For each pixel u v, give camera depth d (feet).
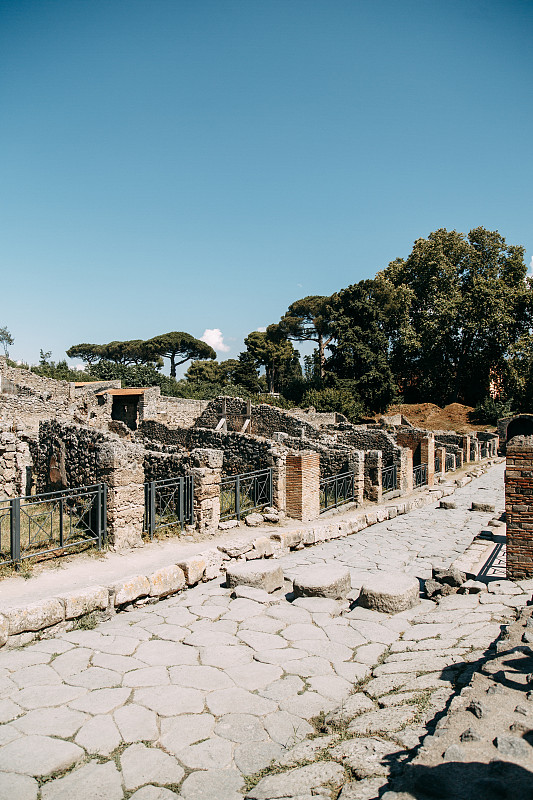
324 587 25.76
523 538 27.94
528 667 14.60
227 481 45.62
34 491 57.31
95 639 21.20
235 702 15.90
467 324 177.88
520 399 174.40
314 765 12.33
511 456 28.14
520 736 11.11
